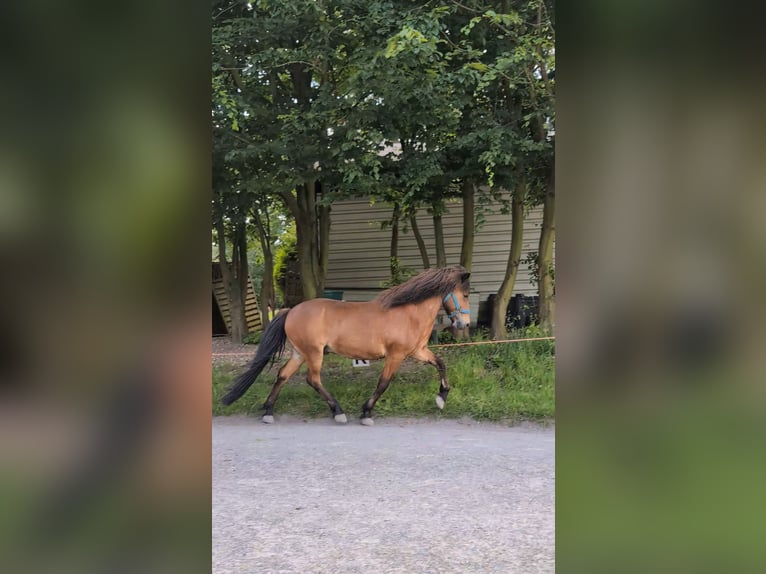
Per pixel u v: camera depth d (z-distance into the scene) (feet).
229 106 18.53
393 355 18.74
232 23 20.03
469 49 19.84
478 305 31.78
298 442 16.31
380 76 18.54
